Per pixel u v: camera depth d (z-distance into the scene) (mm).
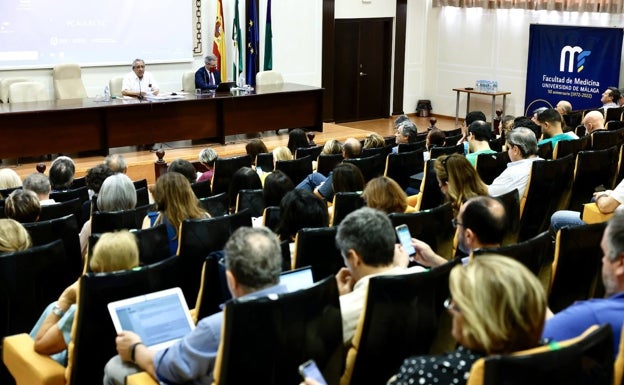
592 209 4828
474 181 4160
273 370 2275
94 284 2709
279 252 2432
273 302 2219
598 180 5633
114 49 11367
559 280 3234
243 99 10633
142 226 4371
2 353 3348
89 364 2809
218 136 10547
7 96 10219
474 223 2900
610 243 2229
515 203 4160
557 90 12844
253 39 12344
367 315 2475
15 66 10617
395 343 2541
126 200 4629
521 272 1687
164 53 11805
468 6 13953
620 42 11906
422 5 14656
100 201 4637
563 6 12547
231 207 5496
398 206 3883
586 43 12297
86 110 9359
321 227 3586
